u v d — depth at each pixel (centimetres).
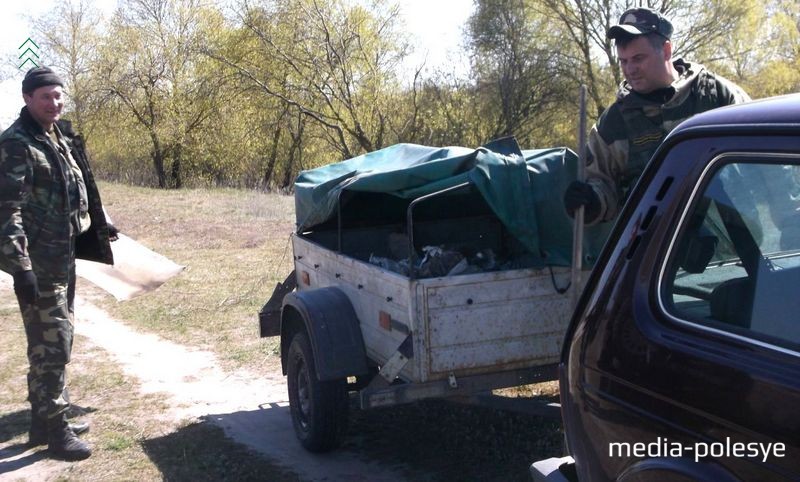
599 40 2794
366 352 481
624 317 249
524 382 432
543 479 289
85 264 677
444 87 2920
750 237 234
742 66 2861
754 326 220
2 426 566
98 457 511
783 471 194
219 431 550
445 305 412
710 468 214
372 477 464
